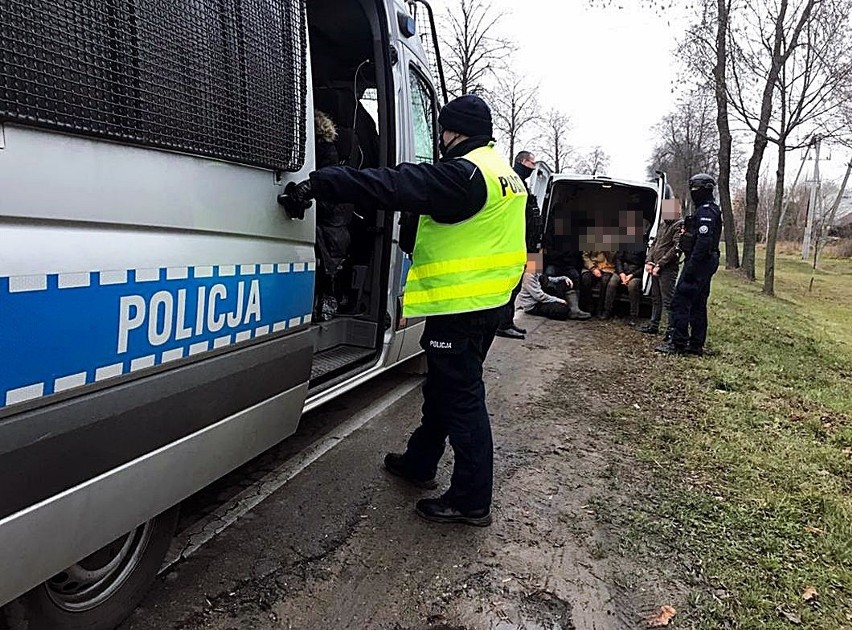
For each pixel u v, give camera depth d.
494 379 5.98
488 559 2.93
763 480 3.98
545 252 9.77
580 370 6.46
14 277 1.45
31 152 1.49
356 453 3.96
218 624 2.38
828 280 26.33
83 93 1.60
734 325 9.43
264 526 3.07
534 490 3.67
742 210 51.81
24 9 1.44
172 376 1.99
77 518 1.70
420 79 4.66
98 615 2.17
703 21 17.53
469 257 2.90
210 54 2.04
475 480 3.12
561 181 9.38
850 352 8.67
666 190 9.52
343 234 3.87
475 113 3.02
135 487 1.90
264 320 2.46
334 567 2.79
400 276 4.21
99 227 1.69
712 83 18.19
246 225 2.30
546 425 4.77
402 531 3.11
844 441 4.76
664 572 2.93
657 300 8.50
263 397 2.51
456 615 2.54
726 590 2.82
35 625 1.92
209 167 2.09
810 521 3.48
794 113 16.66
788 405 5.62
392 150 3.99
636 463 4.14
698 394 5.78
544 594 2.71
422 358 5.64
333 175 2.52
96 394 1.71
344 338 4.21
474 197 2.79
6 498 1.48
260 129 2.32
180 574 2.65
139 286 1.82
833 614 2.70
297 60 2.53
